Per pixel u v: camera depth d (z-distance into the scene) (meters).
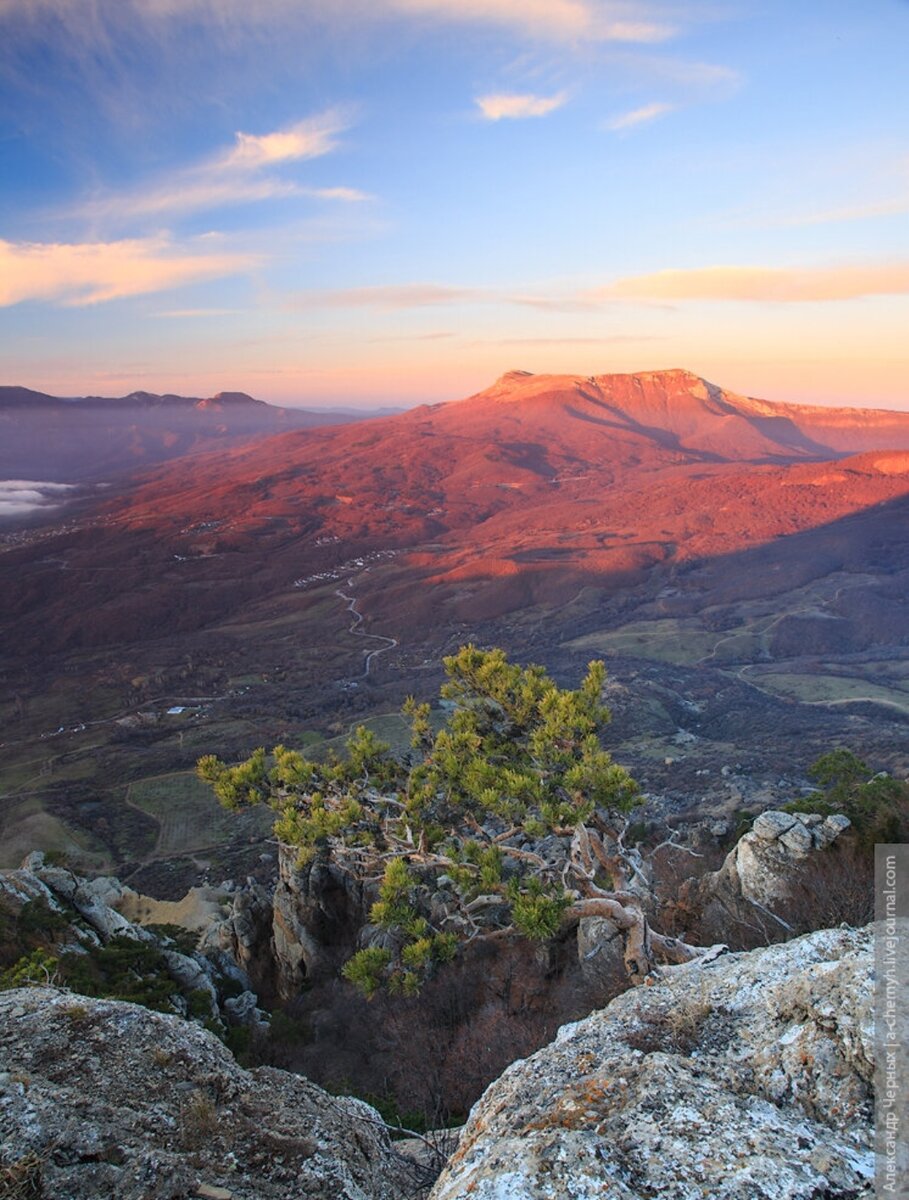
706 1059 6.05
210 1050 7.62
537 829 11.97
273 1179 6.06
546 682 14.88
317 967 30.22
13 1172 5.52
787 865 19.23
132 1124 6.27
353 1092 17.47
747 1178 4.46
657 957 14.30
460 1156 5.58
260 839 93.81
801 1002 6.05
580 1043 6.74
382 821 13.91
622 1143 4.87
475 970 22.20
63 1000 7.90
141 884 81.75
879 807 20.70
